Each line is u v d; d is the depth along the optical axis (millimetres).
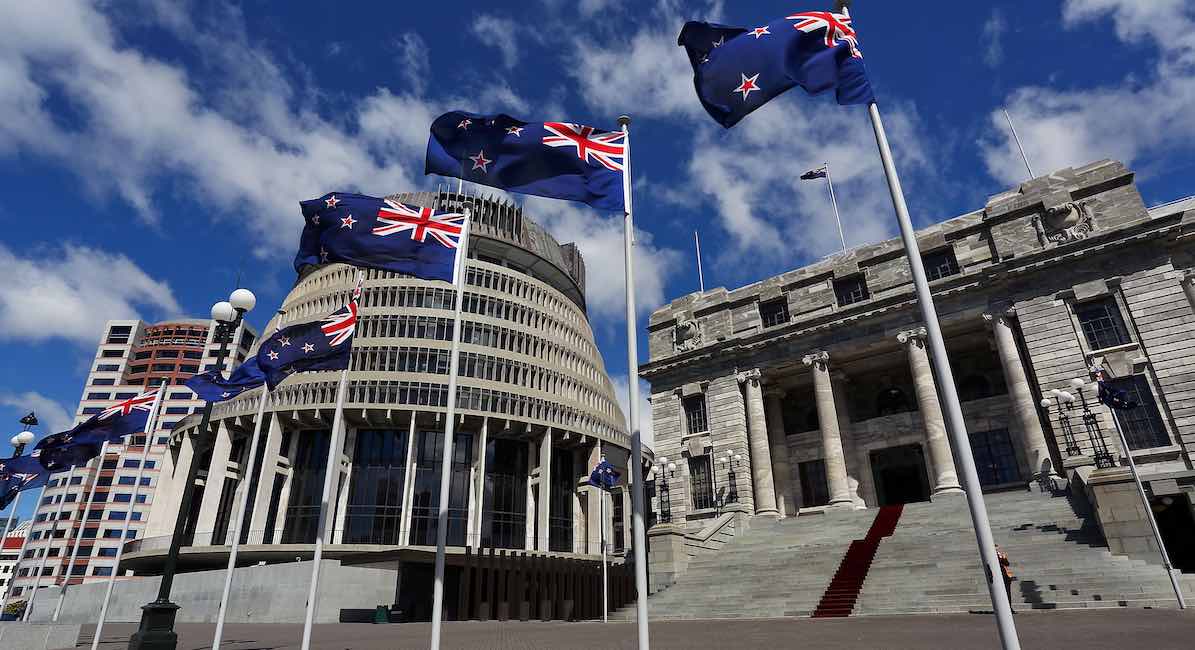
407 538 65750
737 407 44844
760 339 44906
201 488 76562
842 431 44875
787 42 12633
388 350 73250
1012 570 22406
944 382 8602
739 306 48906
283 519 66938
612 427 83875
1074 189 37844
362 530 67125
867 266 44438
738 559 31547
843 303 45125
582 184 13680
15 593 122812
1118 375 33219
